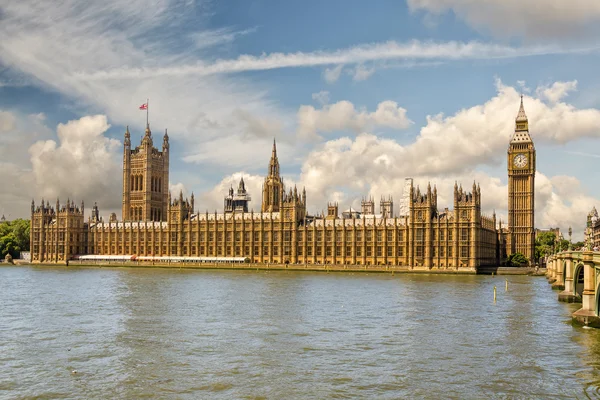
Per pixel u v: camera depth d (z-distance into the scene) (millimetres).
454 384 69188
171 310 123688
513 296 152000
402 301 140375
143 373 73688
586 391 66750
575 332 97500
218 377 72000
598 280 99125
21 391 67250
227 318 112562
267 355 82062
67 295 155125
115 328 101812
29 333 97688
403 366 76562
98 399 64688
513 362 78250
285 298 146875
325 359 80000
